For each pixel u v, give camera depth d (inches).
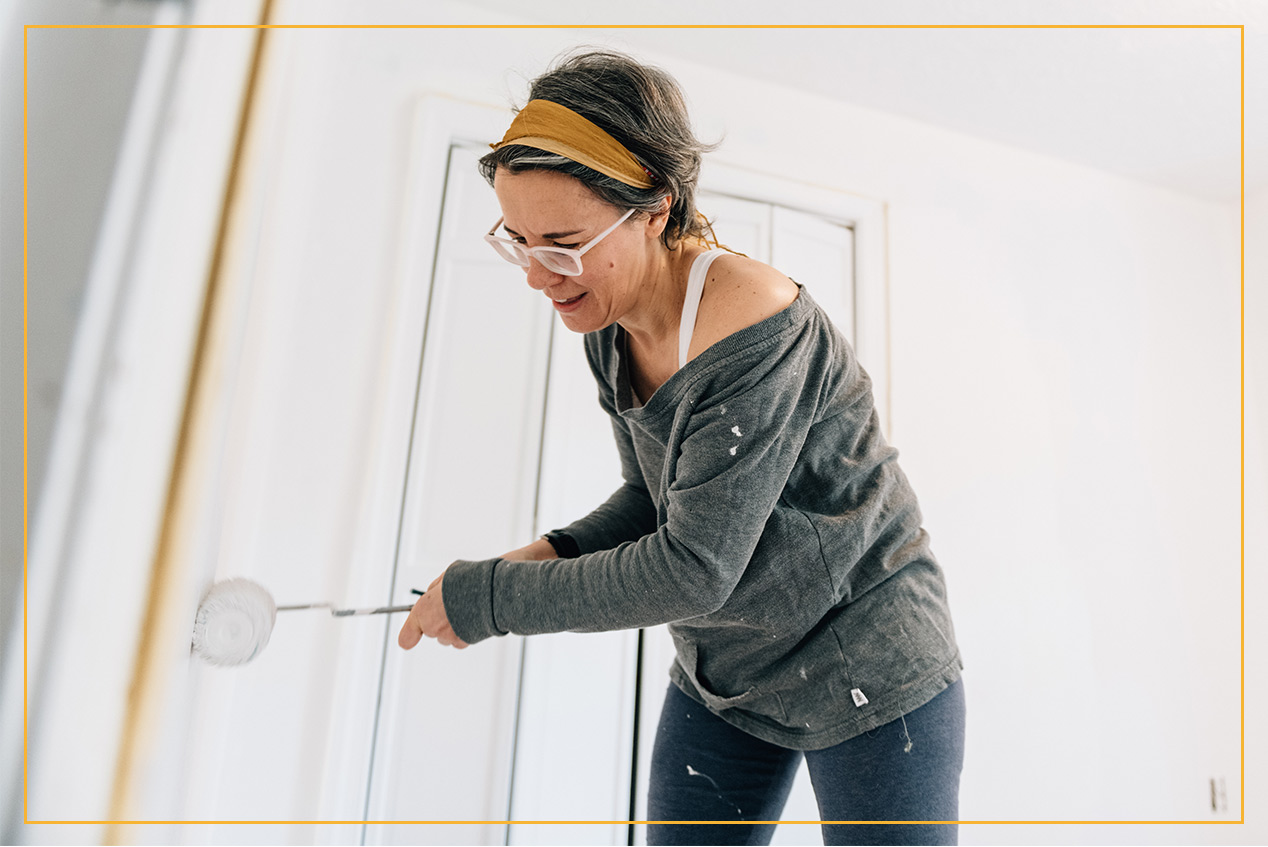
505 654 66.4
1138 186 101.8
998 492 86.4
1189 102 85.6
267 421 48.4
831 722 34.8
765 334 28.1
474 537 67.5
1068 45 77.4
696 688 41.4
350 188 67.1
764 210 82.0
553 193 26.7
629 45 74.4
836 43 78.1
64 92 7.7
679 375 29.7
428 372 68.7
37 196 7.4
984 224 91.4
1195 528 95.3
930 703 34.5
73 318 7.3
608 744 67.7
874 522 34.5
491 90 72.6
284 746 58.6
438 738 63.8
